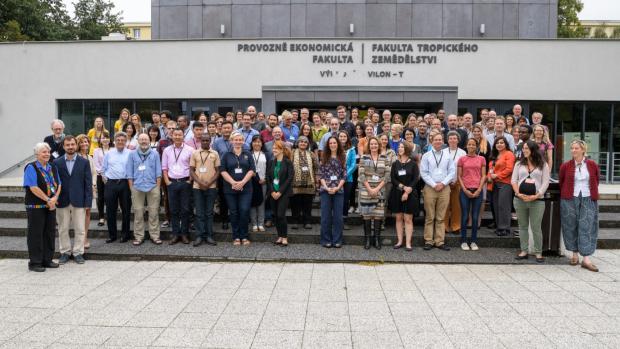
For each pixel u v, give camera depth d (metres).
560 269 7.59
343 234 8.98
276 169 8.68
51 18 37.62
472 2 18.45
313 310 5.77
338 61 16.53
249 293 6.40
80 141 8.37
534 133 8.97
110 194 8.76
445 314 5.64
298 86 16.34
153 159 8.70
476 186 8.51
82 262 7.98
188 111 17.22
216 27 19.11
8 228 9.58
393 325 5.31
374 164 8.56
